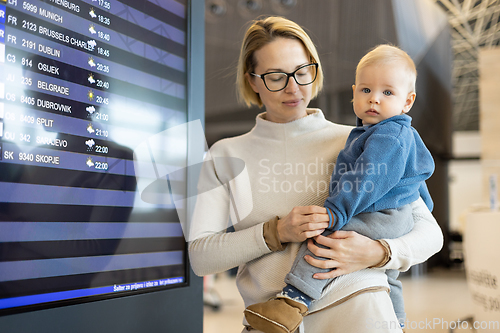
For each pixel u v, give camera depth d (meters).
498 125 6.70
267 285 1.10
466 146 20.69
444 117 11.40
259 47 1.16
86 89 1.06
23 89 0.91
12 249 0.89
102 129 1.10
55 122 0.98
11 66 0.89
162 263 1.26
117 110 1.14
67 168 1.00
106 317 1.08
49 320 0.94
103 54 1.11
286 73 1.14
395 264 1.01
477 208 3.43
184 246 1.34
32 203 0.92
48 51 0.97
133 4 1.22
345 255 0.99
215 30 7.61
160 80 1.30
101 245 1.08
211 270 1.13
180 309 1.30
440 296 5.84
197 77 1.44
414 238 1.06
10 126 0.88
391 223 1.06
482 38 11.40
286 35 1.15
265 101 1.20
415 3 7.59
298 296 1.00
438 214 11.91
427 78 8.78
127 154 1.17
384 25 6.92
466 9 9.46
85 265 1.04
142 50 1.24
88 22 1.08
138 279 1.18
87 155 1.05
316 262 1.00
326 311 1.03
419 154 1.14
